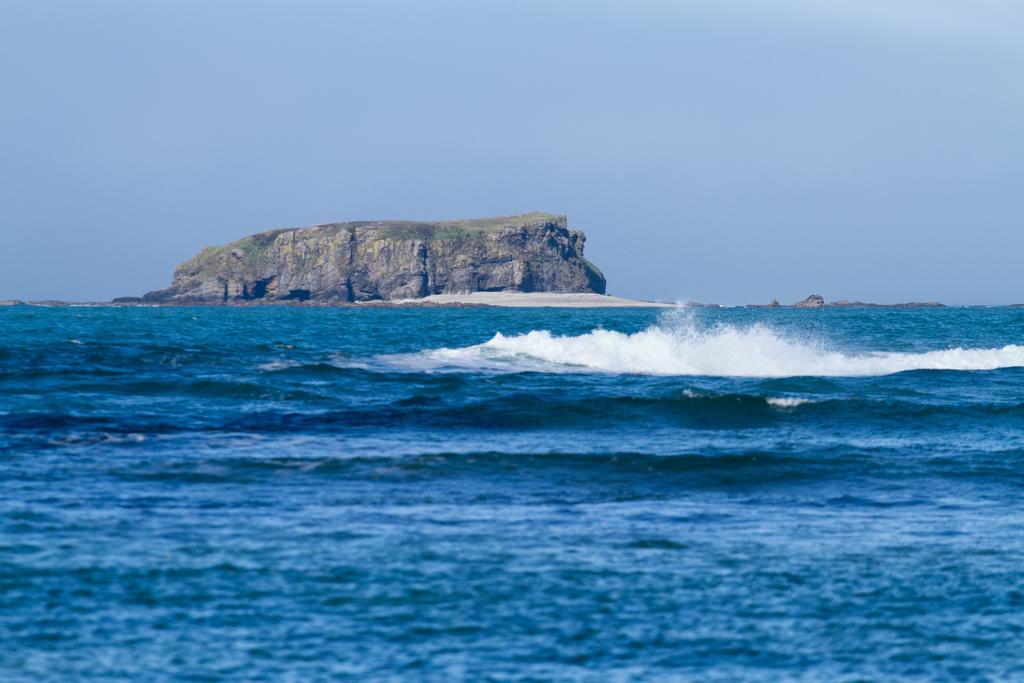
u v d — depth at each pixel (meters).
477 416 95.44
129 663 38.12
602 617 43.38
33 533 52.75
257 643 40.12
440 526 56.47
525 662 38.97
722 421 94.50
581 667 38.62
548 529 56.34
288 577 47.25
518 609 44.09
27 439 79.81
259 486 65.12
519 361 154.75
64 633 40.50
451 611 43.72
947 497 65.75
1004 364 160.38
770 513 61.00
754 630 42.34
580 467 71.88
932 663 39.47
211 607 43.53
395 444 81.50
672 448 80.88
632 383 128.00
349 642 40.41
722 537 55.34
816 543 54.34
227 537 53.16
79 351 161.12
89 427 85.81
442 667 38.38
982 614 44.28
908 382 134.50
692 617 43.56
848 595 46.34
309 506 60.25
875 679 38.03
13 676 36.81
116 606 43.31
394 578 47.44
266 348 180.38
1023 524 58.97
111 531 53.62
